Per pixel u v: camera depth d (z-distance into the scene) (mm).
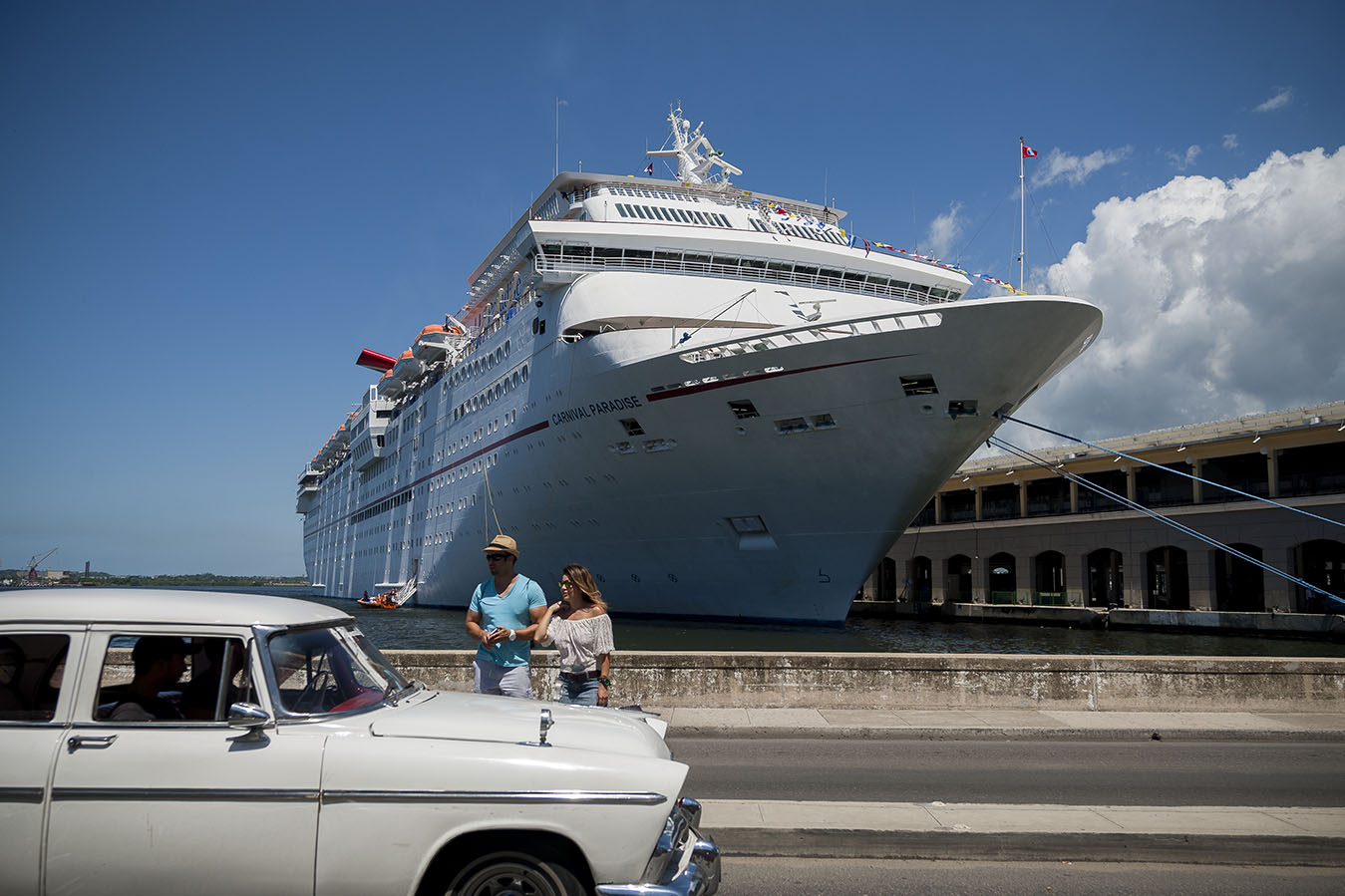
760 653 11297
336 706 4285
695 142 35875
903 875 5387
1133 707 11016
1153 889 5141
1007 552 52094
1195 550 41156
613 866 3832
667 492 26484
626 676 11273
